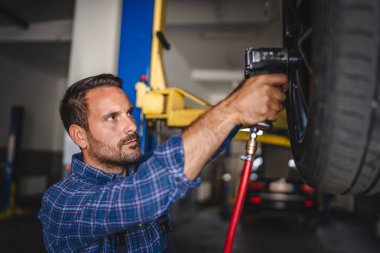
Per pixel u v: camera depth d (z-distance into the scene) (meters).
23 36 4.64
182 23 4.15
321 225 5.02
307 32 0.47
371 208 5.08
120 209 0.52
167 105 1.62
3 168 5.55
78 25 2.66
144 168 0.51
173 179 0.48
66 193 0.66
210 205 7.11
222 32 4.73
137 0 2.00
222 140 0.47
